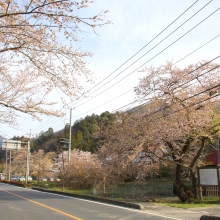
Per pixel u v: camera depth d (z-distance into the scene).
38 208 12.66
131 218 9.80
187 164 17.91
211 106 15.52
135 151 16.09
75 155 40.94
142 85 17.55
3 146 40.06
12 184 41.84
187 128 15.20
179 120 15.43
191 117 15.16
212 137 15.89
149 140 16.06
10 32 6.41
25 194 21.75
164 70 17.86
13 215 10.59
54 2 5.77
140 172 18.92
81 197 18.80
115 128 19.39
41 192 24.62
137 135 16.91
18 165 62.81
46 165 53.19
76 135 64.44
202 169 15.73
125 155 17.94
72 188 30.11
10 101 11.09
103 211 11.62
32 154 63.16
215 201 15.16
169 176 30.69
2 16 5.97
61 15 6.00
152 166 18.12
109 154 19.89
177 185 16.34
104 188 20.80
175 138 16.00
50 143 74.62
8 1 5.77
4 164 76.75
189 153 18.31
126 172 22.48
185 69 16.97
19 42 6.72
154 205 13.99
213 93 16.30
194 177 16.33
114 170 19.47
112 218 9.74
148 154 17.92
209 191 18.20
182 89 16.33
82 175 30.48
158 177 30.47
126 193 20.02
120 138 18.16
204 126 15.30
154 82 17.27
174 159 16.83
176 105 15.84
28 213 11.07
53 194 21.95
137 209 12.45
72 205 13.88
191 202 15.31
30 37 6.55
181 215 10.69
